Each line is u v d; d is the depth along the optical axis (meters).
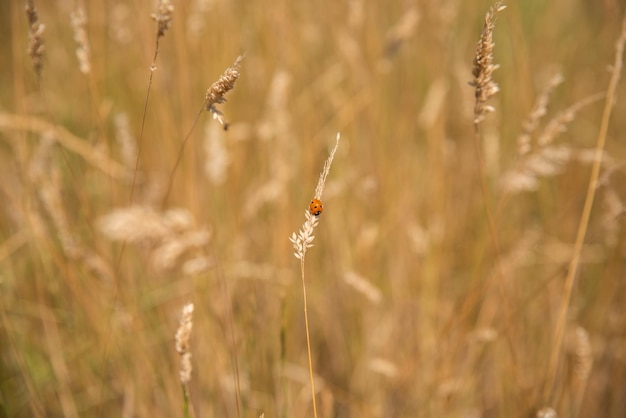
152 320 1.47
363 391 1.49
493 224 1.29
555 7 2.09
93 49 1.71
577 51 2.12
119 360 1.36
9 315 1.38
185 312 1.15
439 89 1.71
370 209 1.72
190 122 1.51
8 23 2.23
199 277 1.37
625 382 1.43
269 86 1.81
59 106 1.87
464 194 1.79
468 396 1.38
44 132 1.46
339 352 1.57
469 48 1.95
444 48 1.75
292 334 1.48
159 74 1.64
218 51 1.71
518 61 1.73
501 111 1.89
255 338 1.33
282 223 1.54
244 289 1.43
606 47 2.06
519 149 1.28
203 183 1.62
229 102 1.72
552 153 1.30
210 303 1.36
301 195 1.67
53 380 1.37
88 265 1.35
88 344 1.38
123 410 1.36
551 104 1.92
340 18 1.95
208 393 1.33
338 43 1.89
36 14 1.22
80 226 1.57
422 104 1.91
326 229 1.65
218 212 1.62
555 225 1.69
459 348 1.37
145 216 1.27
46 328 1.36
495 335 1.33
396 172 1.74
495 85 1.18
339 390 1.44
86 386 1.37
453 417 1.36
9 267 1.49
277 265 1.53
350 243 1.65
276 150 1.66
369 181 1.59
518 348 1.46
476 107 1.19
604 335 1.48
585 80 2.02
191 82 1.61
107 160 1.45
